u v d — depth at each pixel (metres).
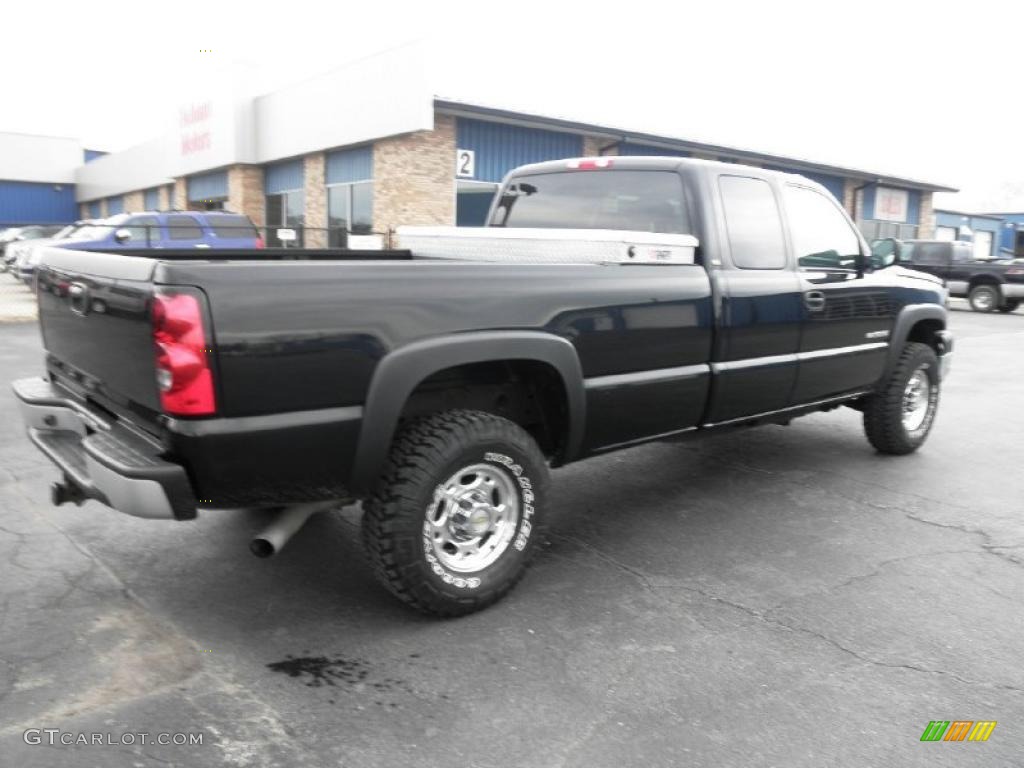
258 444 2.74
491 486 3.39
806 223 4.93
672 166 4.39
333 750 2.46
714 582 3.72
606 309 3.68
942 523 4.54
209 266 2.63
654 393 3.95
